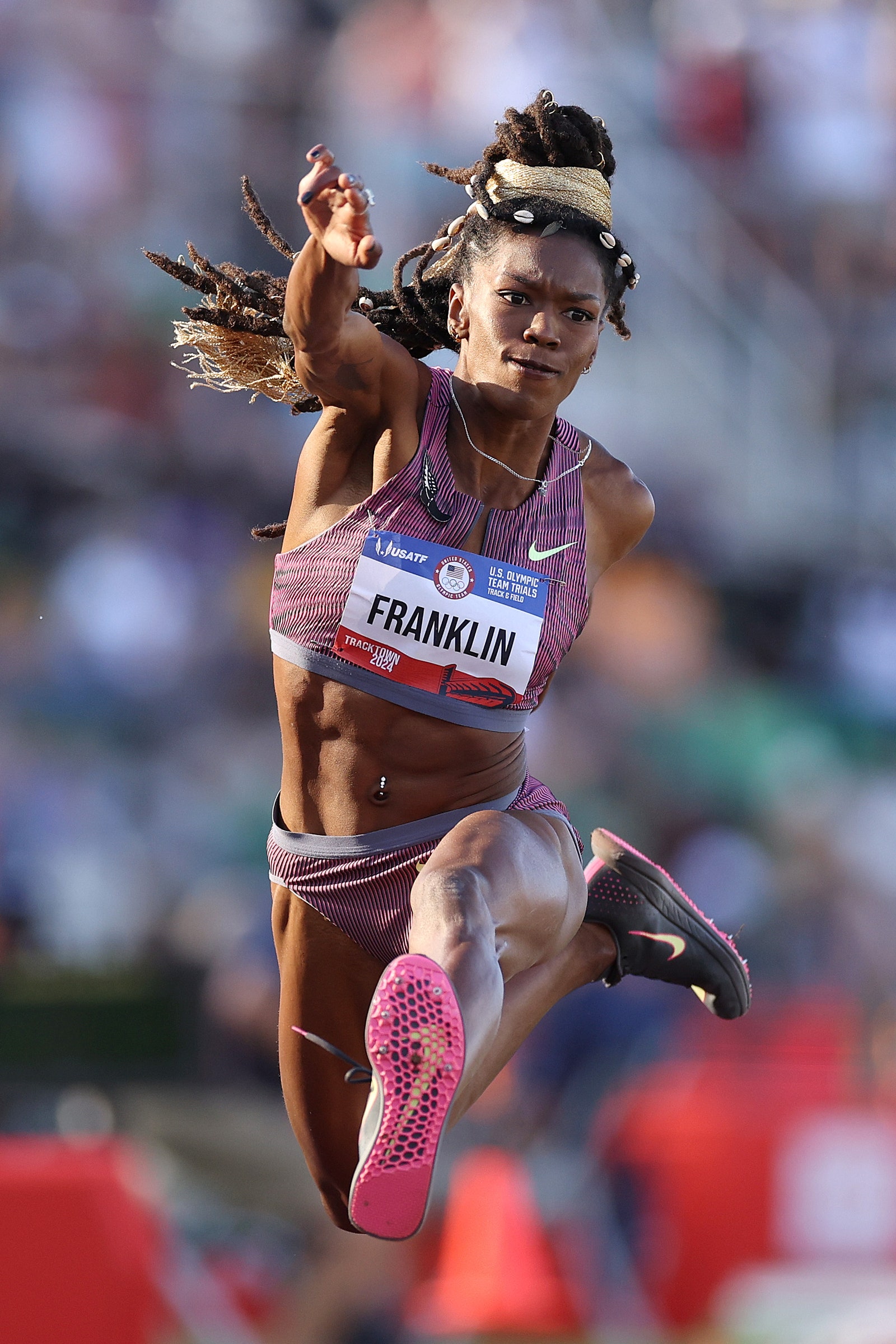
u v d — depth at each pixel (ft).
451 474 29.14
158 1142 74.23
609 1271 78.18
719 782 127.03
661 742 127.85
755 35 150.82
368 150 136.77
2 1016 80.79
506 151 28.78
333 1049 30.83
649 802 123.44
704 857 116.26
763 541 141.90
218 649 124.16
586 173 28.50
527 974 29.63
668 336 142.51
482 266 28.78
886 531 144.77
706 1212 79.15
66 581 121.70
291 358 31.12
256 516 130.52
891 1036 89.61
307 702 29.58
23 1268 61.67
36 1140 68.85
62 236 129.49
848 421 146.10
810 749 130.82
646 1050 86.22
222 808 114.32
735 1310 76.18
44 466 123.75
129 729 118.32
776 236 146.92
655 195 143.43
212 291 30.83
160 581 123.13
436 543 29.01
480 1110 84.07
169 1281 66.44
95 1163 64.08
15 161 128.77
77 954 90.33
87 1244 62.28
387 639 28.78
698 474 141.38
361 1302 67.67
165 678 120.78
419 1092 24.40
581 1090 85.10
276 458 133.49
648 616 134.31
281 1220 72.38
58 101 130.72
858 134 150.92
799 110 150.30
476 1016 25.20
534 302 28.27
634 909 34.04
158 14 136.26
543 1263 77.51
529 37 142.92
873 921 98.32
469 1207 79.56
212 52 137.18
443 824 29.78
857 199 149.48
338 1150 32.37
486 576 29.14
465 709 29.30
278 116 137.49
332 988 31.32
